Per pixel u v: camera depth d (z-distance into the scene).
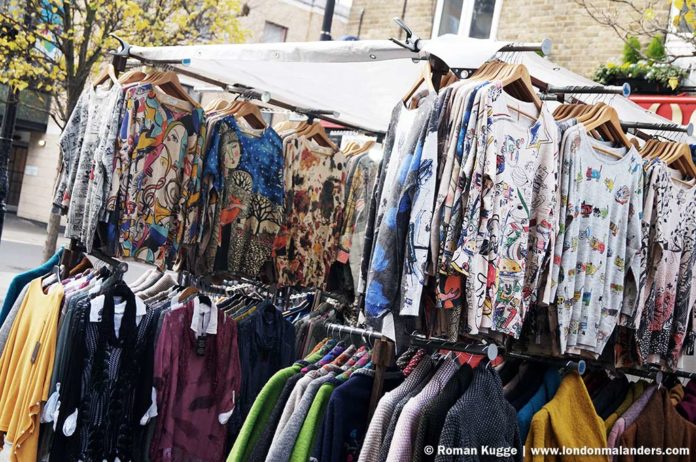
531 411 3.45
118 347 3.84
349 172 5.26
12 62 8.02
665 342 3.75
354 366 3.55
